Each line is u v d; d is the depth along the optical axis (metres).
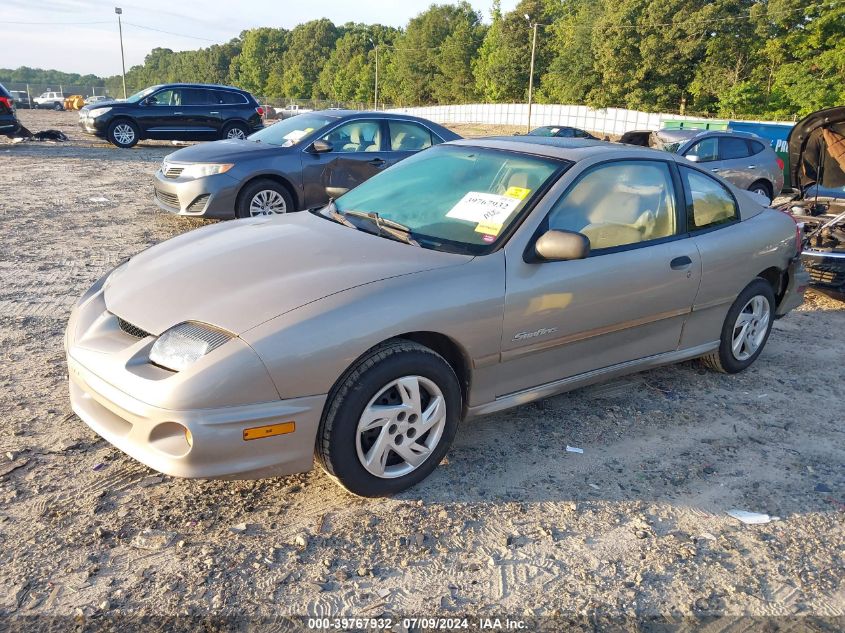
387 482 3.08
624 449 3.75
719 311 4.53
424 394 3.18
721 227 4.48
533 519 3.07
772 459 3.73
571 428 3.95
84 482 3.16
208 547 2.77
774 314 5.02
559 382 3.74
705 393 4.56
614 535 3.00
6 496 3.01
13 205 9.78
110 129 18.14
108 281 3.48
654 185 4.11
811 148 7.32
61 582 2.53
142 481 3.20
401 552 2.80
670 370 4.93
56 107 46.25
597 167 3.82
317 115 9.34
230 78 160.00
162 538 2.81
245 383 2.65
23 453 3.36
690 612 2.56
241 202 8.45
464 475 3.39
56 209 9.68
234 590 2.54
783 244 4.87
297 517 2.99
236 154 8.45
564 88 64.81
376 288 2.99
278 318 2.77
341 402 2.85
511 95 76.69
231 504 3.06
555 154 3.88
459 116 75.56
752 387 4.70
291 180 8.62
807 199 7.81
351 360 2.83
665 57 54.81
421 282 3.09
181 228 8.80
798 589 2.72
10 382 4.11
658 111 57.31
